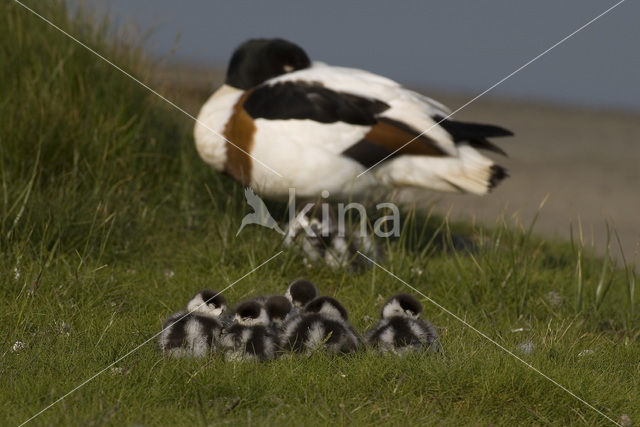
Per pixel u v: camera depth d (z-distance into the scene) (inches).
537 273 542.0
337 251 528.7
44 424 307.4
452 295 502.0
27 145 569.0
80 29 665.6
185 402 337.4
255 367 361.4
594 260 606.9
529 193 937.5
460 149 545.6
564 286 530.3
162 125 650.8
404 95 550.9
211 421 313.9
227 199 604.7
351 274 523.5
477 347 404.5
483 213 799.1
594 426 339.0
